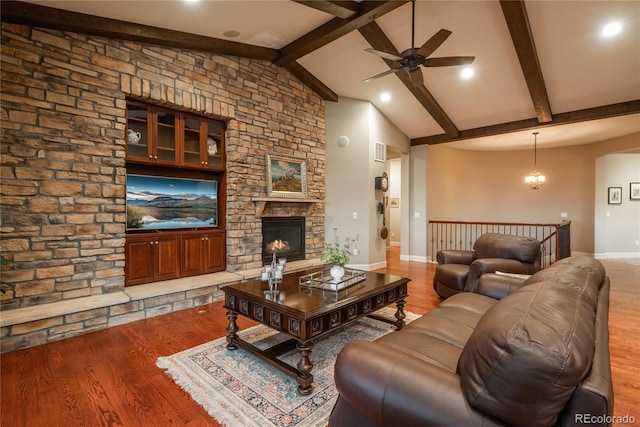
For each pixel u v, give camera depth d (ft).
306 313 6.93
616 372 7.87
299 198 16.99
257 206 15.55
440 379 3.79
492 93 17.65
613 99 16.83
